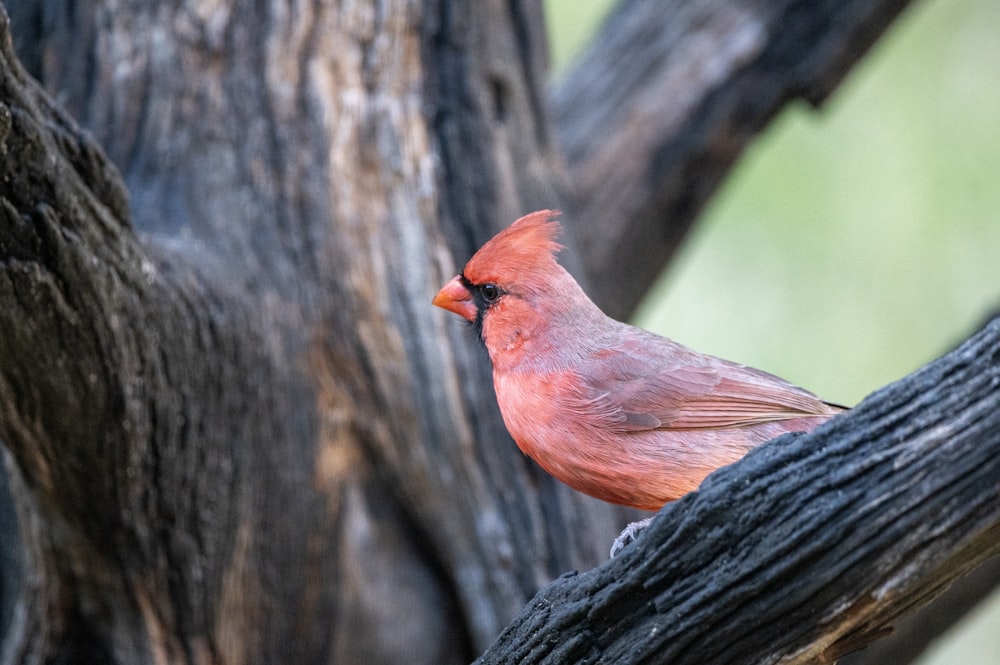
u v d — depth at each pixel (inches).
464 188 375.9
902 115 510.9
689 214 498.3
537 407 289.1
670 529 200.5
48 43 361.4
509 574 358.3
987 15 515.2
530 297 296.7
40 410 255.0
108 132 354.6
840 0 477.7
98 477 273.6
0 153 217.5
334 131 367.2
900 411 190.5
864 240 502.9
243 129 362.0
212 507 301.4
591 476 288.2
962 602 374.0
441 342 360.5
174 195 346.9
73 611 305.4
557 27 597.6
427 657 362.0
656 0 512.1
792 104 509.4
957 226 490.6
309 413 343.6
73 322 243.1
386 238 364.5
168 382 277.1
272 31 370.0
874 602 191.6
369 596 358.0
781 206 518.6
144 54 362.0
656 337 300.5
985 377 185.3
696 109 488.7
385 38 375.6
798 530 191.8
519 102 399.5
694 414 283.0
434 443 357.7
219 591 313.4
